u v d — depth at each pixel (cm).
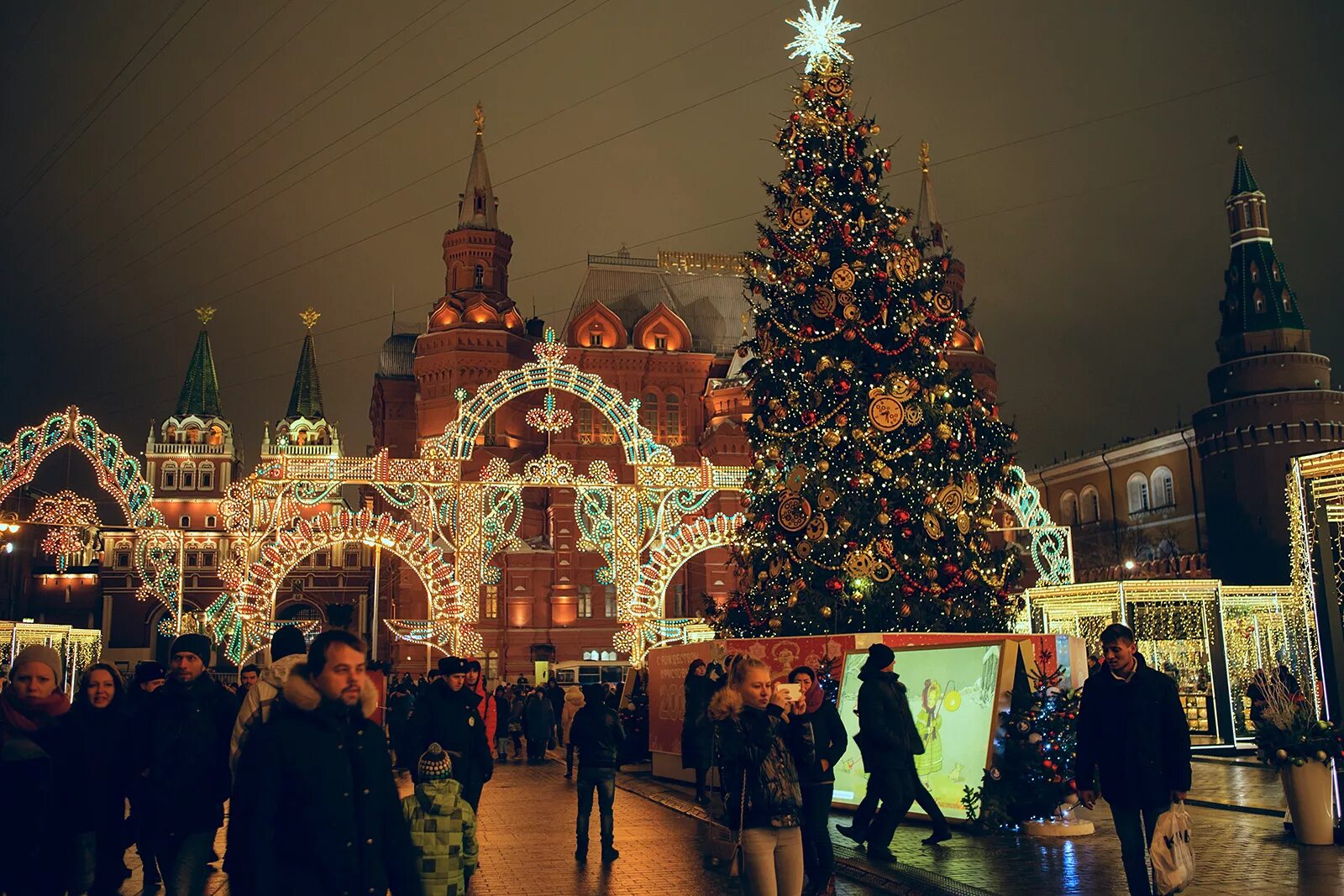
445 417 7525
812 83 2433
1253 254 7156
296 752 546
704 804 1470
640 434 4444
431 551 4525
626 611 4422
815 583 2191
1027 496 4206
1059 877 1110
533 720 3147
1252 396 6775
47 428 3812
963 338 7706
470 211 7938
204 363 11306
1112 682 901
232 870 541
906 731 1258
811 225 2317
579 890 1152
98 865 1085
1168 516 7631
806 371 2252
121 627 10550
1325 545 1323
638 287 8606
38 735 814
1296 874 1090
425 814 772
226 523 4291
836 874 1191
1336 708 1298
